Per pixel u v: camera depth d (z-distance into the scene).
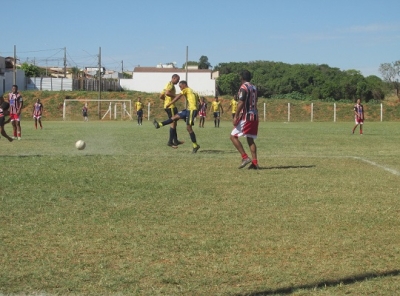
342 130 41.44
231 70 139.25
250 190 10.70
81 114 80.00
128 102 81.75
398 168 14.43
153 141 25.50
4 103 23.70
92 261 6.16
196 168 13.96
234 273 5.79
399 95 106.38
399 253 6.52
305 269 5.93
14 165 14.12
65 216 8.30
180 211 8.74
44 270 5.84
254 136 13.81
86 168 13.66
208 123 61.34
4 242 6.88
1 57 89.12
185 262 6.15
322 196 10.11
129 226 7.75
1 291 5.26
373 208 9.06
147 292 5.26
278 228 7.69
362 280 5.58
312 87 110.81
